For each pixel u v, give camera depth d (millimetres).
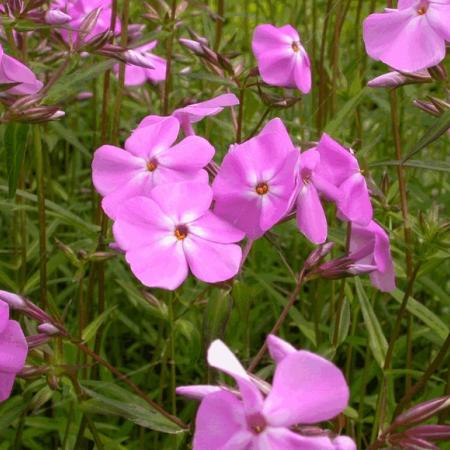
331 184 195
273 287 317
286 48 269
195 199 187
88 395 220
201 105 209
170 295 234
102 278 292
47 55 301
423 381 225
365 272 205
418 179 381
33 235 331
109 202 200
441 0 210
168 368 314
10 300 199
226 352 144
